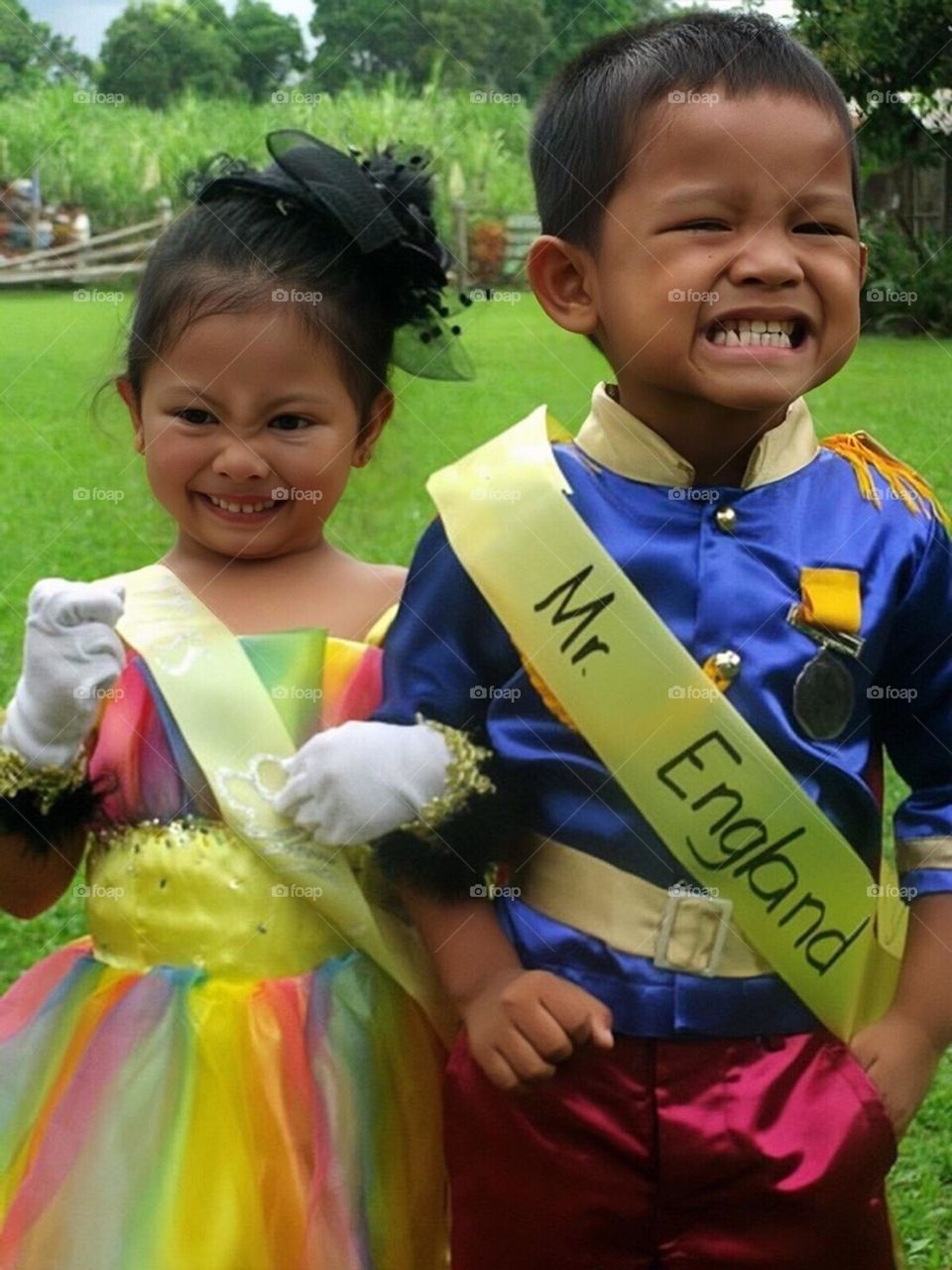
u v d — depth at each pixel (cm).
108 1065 201
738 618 190
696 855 190
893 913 201
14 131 682
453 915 195
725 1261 185
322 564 224
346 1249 196
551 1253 190
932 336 626
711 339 185
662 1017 187
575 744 195
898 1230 238
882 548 193
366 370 225
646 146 187
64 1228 194
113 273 603
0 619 411
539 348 472
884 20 493
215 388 212
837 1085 189
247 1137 198
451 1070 196
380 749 193
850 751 192
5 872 212
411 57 591
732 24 196
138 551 446
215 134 616
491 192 533
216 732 209
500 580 196
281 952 205
